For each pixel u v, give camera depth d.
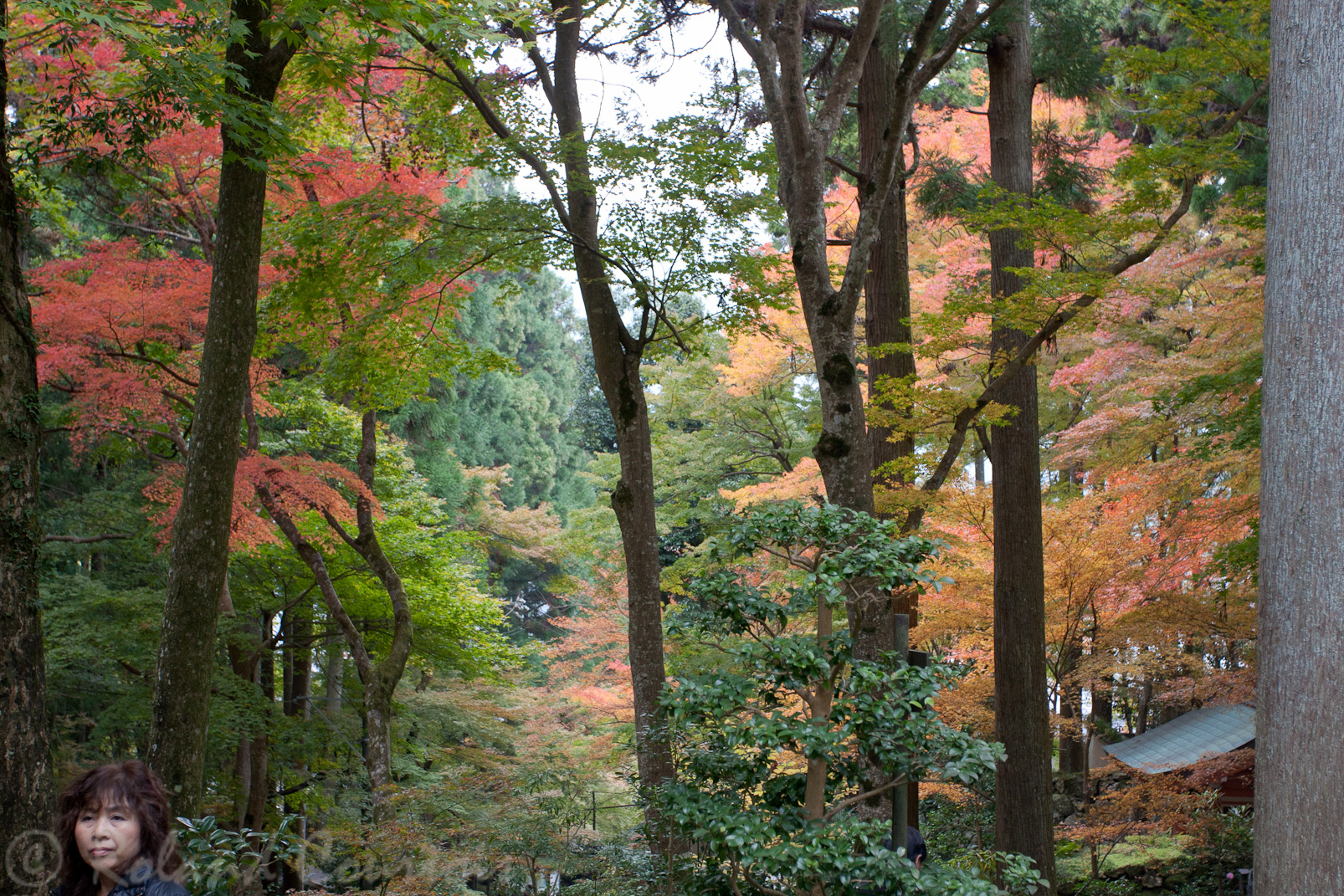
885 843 4.39
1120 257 11.99
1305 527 3.30
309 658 14.99
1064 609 10.51
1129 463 12.04
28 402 4.86
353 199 8.44
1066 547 10.09
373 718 10.52
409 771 13.45
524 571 30.47
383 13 5.83
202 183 9.92
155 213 10.73
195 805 6.51
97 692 11.45
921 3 9.17
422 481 19.88
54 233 13.20
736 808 4.38
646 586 9.01
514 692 16.50
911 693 4.14
